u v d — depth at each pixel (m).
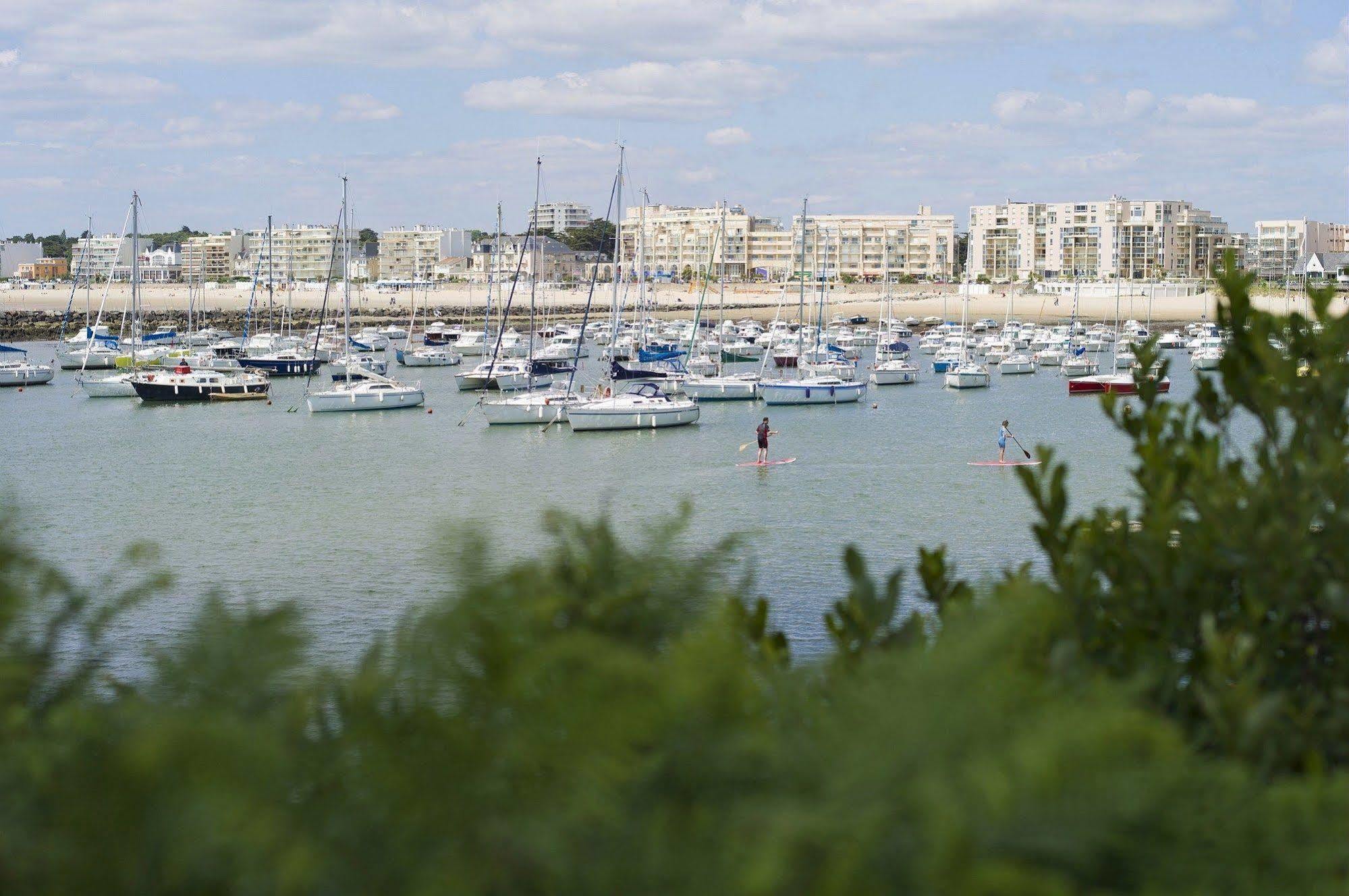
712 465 73.12
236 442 86.69
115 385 118.88
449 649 5.52
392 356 184.12
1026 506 56.53
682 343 167.75
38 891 4.71
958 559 44.41
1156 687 6.73
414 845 4.77
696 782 5.01
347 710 5.43
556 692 5.27
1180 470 7.75
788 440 85.44
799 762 4.93
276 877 4.46
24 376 130.50
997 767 4.50
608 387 102.94
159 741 4.85
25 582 6.84
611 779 4.90
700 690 5.23
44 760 5.04
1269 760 6.10
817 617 35.69
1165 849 4.60
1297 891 4.55
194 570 44.12
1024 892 4.17
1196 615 7.20
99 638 6.98
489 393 121.56
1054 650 6.35
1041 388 127.88
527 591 5.88
